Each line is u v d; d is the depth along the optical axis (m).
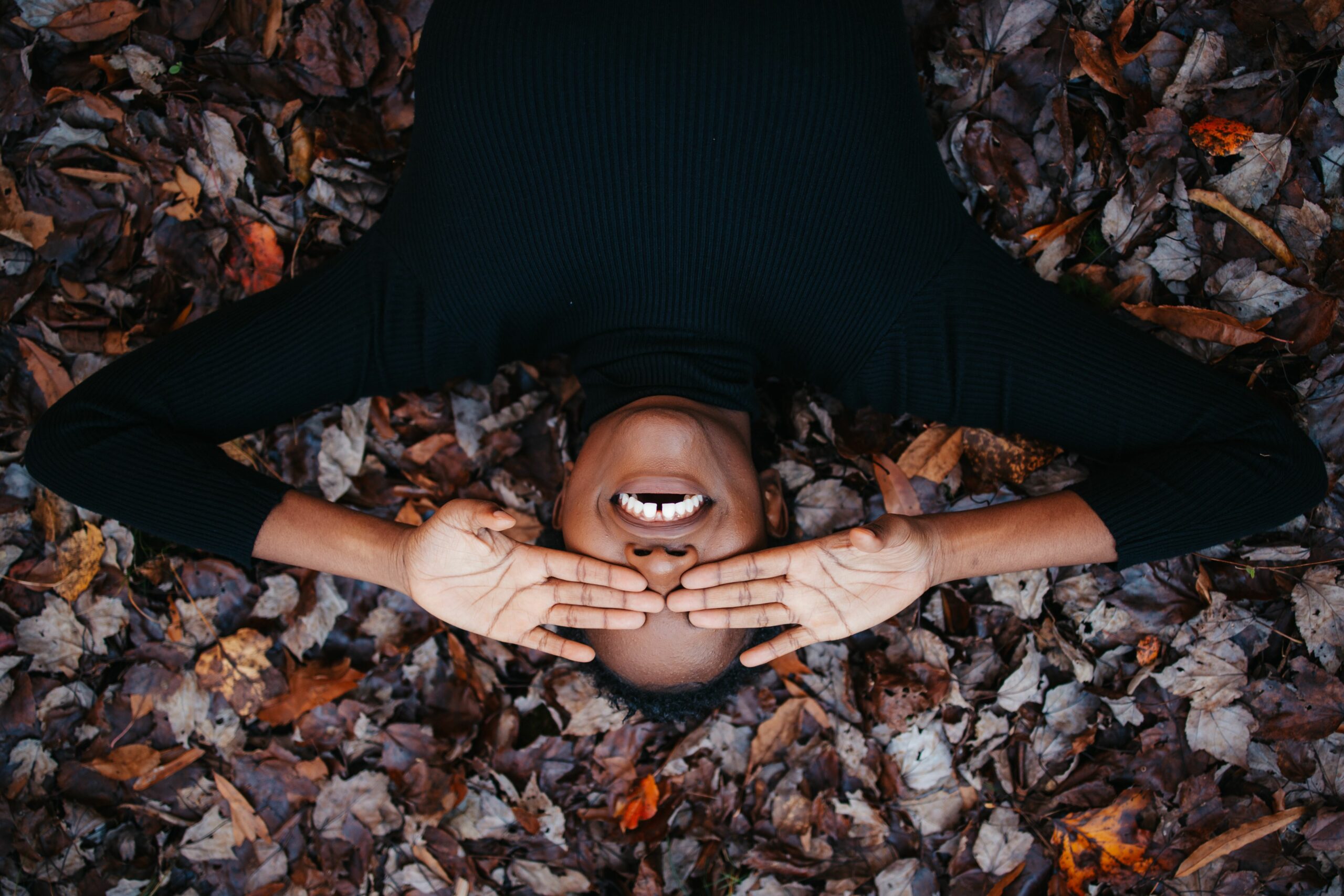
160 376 1.52
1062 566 1.74
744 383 1.56
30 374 1.89
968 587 1.97
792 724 1.96
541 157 1.45
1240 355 1.86
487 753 1.96
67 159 1.89
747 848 1.94
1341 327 1.82
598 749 1.97
